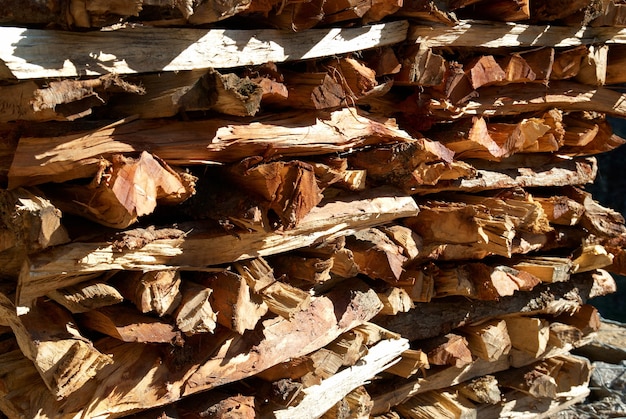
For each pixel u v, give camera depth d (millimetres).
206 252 2281
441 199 3371
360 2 2461
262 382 2707
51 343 2020
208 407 2496
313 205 2332
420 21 2844
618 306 8961
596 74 3611
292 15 2289
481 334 3645
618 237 4062
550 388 3975
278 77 2369
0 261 2133
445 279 3352
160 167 2012
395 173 2881
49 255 1925
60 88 1827
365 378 3018
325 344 2789
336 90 2469
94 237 2006
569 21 3389
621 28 3660
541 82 3424
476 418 3750
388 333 3113
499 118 3494
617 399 4707
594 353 5387
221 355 2449
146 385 2271
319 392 2801
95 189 1971
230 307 2336
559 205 3686
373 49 2766
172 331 2209
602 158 9266
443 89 2963
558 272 3674
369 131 2701
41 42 1806
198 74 2117
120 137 2043
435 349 3469
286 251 2648
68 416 2121
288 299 2467
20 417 2127
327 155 2631
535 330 3809
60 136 1952
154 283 2143
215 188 2340
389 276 2867
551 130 3521
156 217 2242
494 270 3418
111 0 1793
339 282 3018
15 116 1887
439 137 3150
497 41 3129
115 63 1940
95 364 2070
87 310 2080
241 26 2326
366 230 2996
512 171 3545
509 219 3217
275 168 2221
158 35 2018
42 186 2084
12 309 2094
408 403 3635
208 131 2209
